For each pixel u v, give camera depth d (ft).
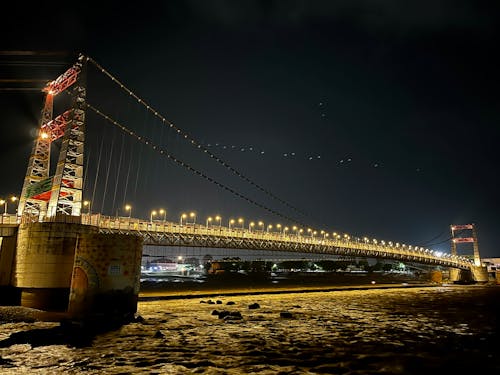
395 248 322.55
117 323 57.98
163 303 101.30
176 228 171.83
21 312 65.57
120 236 64.28
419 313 85.46
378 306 102.53
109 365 35.47
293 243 237.45
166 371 33.83
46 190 94.12
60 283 71.51
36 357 37.96
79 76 107.45
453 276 386.73
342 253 270.46
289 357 40.24
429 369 36.68
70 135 95.61
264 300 119.65
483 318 76.23
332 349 44.42
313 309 91.81
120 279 63.21
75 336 48.47
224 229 196.75
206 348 43.52
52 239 72.90
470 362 39.34
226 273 531.50
